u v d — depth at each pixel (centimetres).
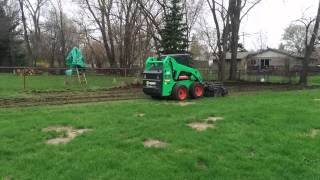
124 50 4228
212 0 3481
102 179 561
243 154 697
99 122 970
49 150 700
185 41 3456
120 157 658
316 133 894
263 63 6384
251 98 1647
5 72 4319
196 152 697
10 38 5275
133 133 836
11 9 5347
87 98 1678
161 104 1405
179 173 592
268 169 620
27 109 1263
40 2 5500
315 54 7175
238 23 3341
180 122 975
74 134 852
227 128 913
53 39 5994
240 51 6581
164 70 1623
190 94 1719
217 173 597
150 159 653
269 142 788
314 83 3312
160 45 3459
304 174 603
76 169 597
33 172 588
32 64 5309
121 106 1318
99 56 5903
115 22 4372
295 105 1355
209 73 3453
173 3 3378
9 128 880
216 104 1399
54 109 1253
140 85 2431
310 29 5634
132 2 3953
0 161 639
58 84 2431
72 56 2567
